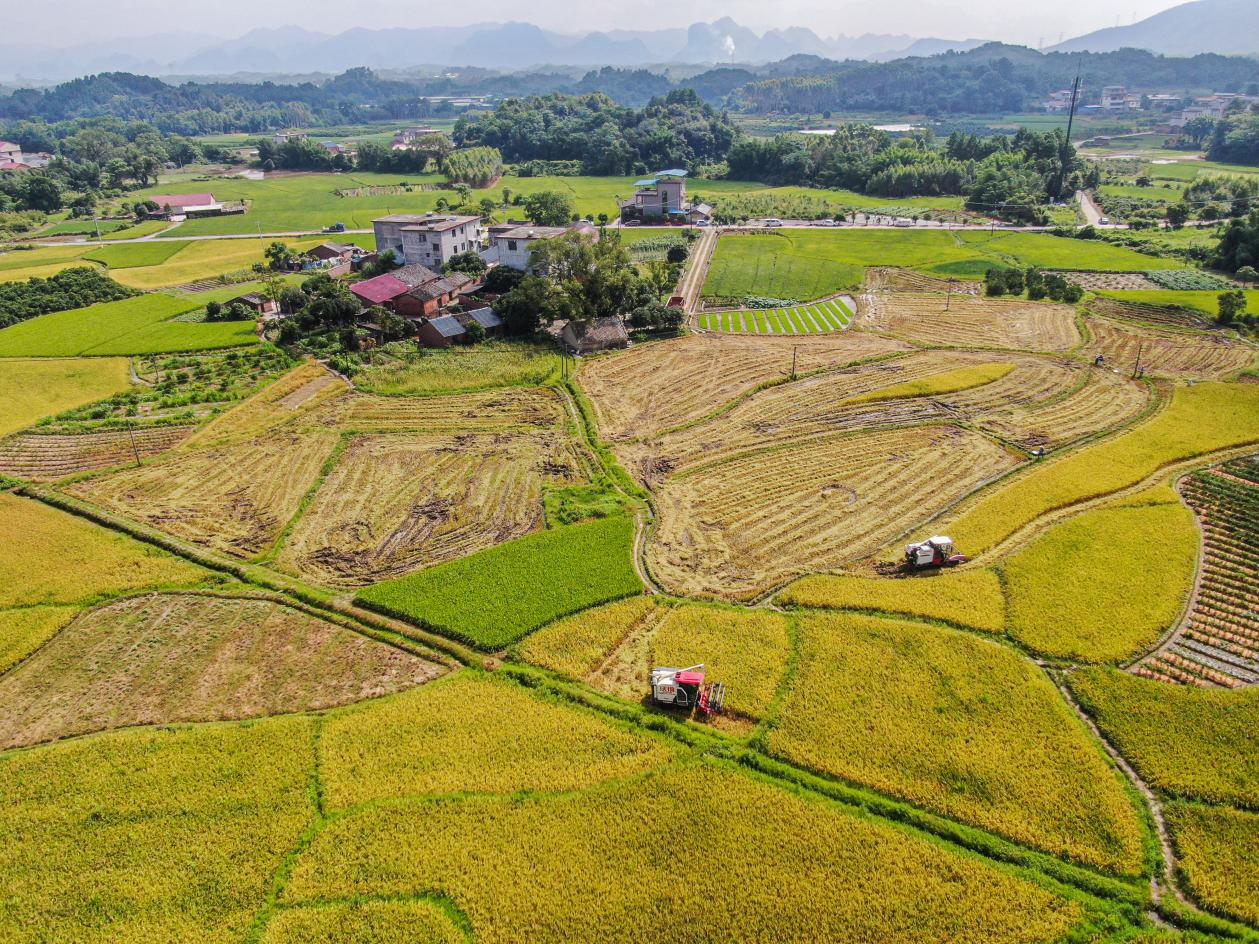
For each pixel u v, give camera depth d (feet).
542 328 367.86
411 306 372.79
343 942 108.37
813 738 139.74
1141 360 321.73
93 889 116.06
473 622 172.24
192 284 455.63
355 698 155.02
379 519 219.00
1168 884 114.83
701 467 244.42
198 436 266.77
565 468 245.45
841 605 176.45
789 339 359.87
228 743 142.61
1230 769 131.95
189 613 181.06
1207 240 504.43
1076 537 197.98
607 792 130.31
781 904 111.65
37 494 230.27
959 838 121.49
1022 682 150.82
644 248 519.60
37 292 402.72
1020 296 416.67
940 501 221.25
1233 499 216.95
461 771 135.33
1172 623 169.58
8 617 177.88
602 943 107.65
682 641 165.17
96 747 142.41
